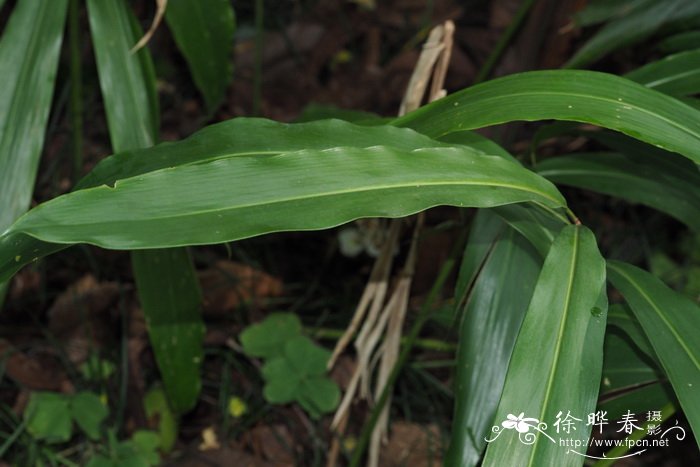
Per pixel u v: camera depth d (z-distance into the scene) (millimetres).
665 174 1008
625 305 948
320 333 1408
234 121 846
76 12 1217
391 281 1437
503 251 991
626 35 1146
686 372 825
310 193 777
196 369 1135
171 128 1682
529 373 798
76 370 1326
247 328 1339
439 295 1458
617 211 1607
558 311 810
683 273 1534
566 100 835
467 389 977
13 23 1028
